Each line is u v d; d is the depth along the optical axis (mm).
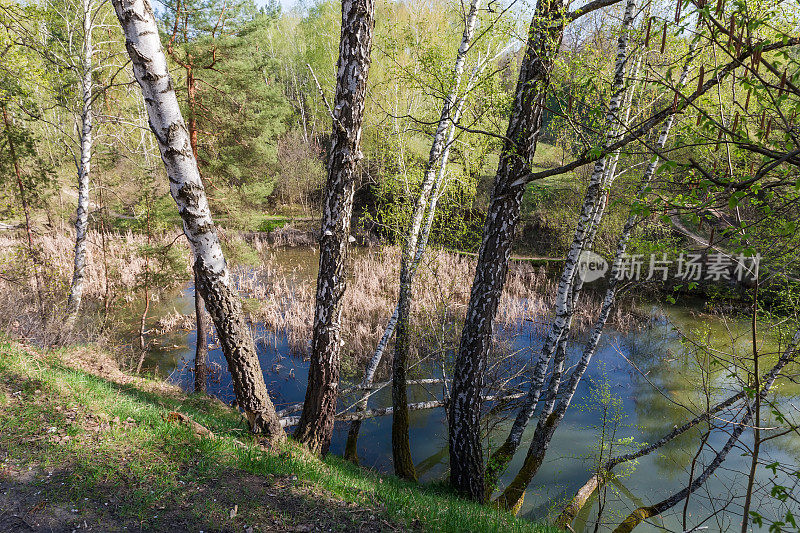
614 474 8641
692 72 6551
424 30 10281
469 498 6855
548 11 5438
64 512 3477
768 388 5945
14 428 4336
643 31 5109
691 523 7805
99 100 13258
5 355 6066
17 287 12188
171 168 4738
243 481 4406
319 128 34500
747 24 2484
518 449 10234
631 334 15797
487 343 6508
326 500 4418
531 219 25406
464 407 6668
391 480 6996
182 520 3662
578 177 16891
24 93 11641
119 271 17797
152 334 15164
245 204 14758
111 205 20094
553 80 5480
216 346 14797
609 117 5730
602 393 9188
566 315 8062
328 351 6535
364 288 19203
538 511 8359
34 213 15852
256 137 15195
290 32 45688
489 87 6945
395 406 8219
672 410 11367
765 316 6590
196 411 7668
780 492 3025
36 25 11438
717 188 2801
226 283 5363
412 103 13289
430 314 9914
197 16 11844
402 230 9914
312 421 6703
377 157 11070
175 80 12383
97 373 7996
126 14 4129
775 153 2432
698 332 6953
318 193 35156
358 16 5562
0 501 3459
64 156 19719
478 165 9594
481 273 6285
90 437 4438
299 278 22547
